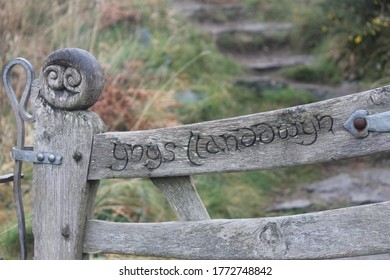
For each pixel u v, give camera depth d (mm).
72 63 3361
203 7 9352
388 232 2984
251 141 3178
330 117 3027
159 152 3340
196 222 3344
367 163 6480
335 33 8062
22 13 6930
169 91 6840
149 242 3418
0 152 5672
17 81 6254
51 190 3535
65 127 3471
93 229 3521
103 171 3441
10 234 4965
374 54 7504
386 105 2932
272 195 6102
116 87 6648
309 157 3078
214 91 7227
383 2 7402
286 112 3105
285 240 3164
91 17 7672
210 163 3258
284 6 9453
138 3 8422
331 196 5957
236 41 8656
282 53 8609
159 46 7711
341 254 3064
